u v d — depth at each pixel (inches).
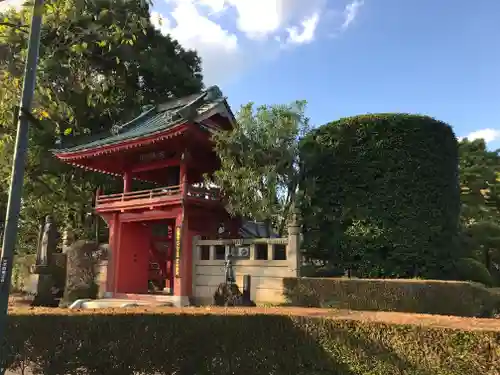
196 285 716.7
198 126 700.7
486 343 182.7
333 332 222.1
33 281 856.3
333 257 645.3
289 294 571.8
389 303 507.2
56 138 984.9
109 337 259.4
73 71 427.5
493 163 1083.3
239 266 665.0
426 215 618.8
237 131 665.0
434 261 607.2
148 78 1230.3
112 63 791.1
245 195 644.1
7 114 310.8
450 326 196.9
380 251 618.2
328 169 673.6
